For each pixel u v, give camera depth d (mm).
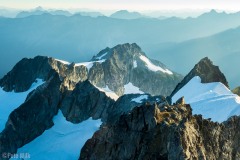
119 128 116750
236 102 152250
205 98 175375
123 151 112312
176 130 97625
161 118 109375
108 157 116625
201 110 154875
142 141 108188
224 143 110312
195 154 96875
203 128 108438
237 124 116250
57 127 199250
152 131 106625
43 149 182875
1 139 188750
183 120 101812
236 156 111750
